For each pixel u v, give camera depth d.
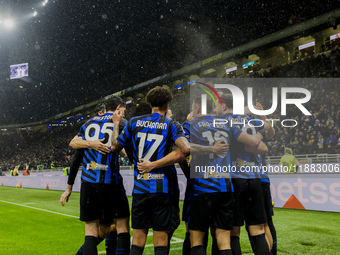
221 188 2.37
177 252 3.69
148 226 2.25
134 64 27.66
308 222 5.21
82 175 2.60
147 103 2.53
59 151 28.80
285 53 17.52
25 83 36.62
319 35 15.78
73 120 34.12
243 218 2.59
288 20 16.48
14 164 30.58
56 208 8.20
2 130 40.12
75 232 4.96
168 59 24.67
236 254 2.54
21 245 4.06
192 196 2.43
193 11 22.12
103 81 30.97
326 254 3.43
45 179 16.12
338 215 5.75
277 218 5.63
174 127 2.32
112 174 2.62
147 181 2.24
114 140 2.49
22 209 7.99
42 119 38.19
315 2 15.07
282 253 3.49
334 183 6.08
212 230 2.63
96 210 2.53
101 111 2.91
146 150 2.29
